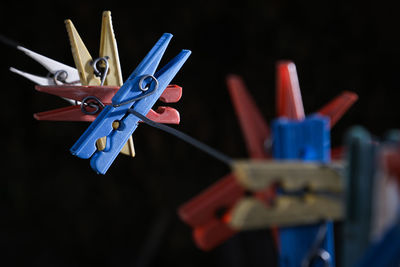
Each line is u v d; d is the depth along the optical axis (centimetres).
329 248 59
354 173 50
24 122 319
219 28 318
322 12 322
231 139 316
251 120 68
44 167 316
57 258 295
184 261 290
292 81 66
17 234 298
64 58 302
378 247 48
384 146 49
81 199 310
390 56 330
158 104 133
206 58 319
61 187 310
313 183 57
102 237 307
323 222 59
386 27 327
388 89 333
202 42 318
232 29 319
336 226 245
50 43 305
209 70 319
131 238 310
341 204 57
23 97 317
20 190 310
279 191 58
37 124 317
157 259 294
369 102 331
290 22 322
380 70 333
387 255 48
